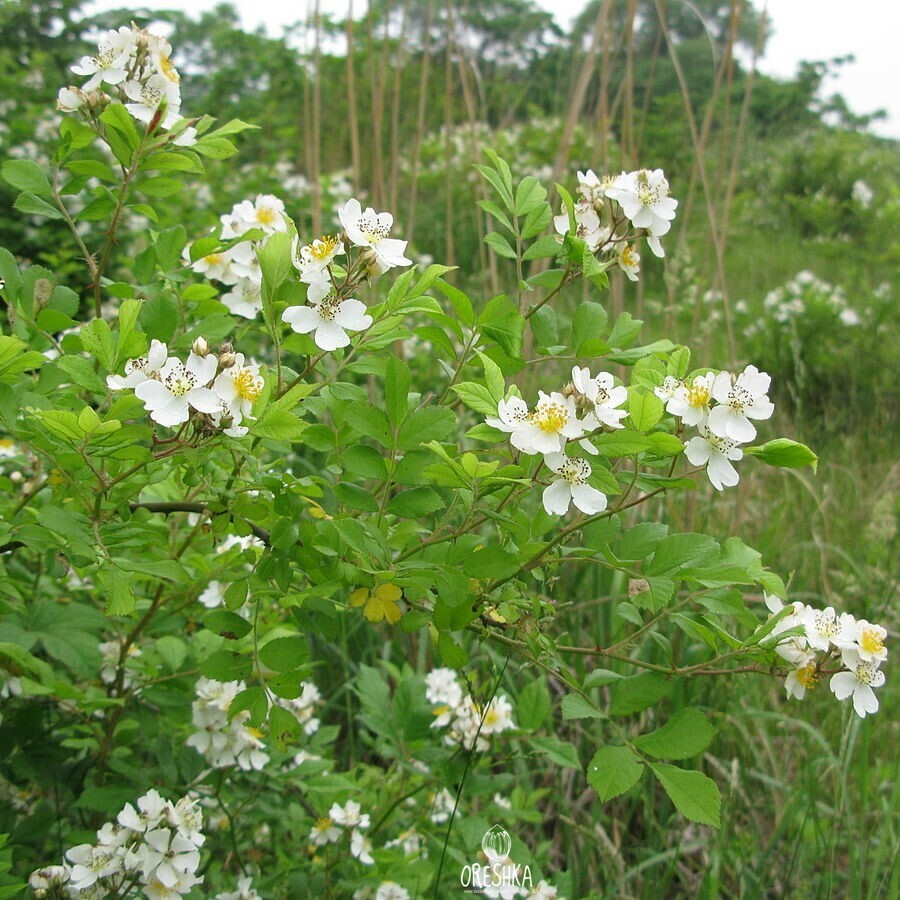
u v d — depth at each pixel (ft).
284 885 1.67
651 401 1.17
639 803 2.25
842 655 1.27
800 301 4.57
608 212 1.46
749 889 2.04
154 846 1.37
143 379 1.22
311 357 1.34
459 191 5.29
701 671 1.28
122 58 1.38
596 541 1.36
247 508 1.35
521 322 1.35
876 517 2.79
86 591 1.81
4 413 1.24
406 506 1.27
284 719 1.32
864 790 2.02
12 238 3.38
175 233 1.56
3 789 1.59
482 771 1.95
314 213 2.92
